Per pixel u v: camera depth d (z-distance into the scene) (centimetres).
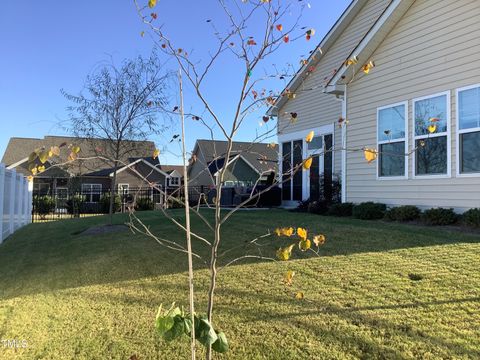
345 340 379
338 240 741
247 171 2664
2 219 1170
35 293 579
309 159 304
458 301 441
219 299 498
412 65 993
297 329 406
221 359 365
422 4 970
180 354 383
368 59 1108
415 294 466
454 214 852
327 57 1470
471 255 588
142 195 2508
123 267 690
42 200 2567
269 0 363
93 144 1255
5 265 811
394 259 597
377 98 1088
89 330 439
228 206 1645
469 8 866
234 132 326
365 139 1127
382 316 418
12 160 3616
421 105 968
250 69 344
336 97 1221
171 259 709
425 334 378
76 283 618
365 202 1088
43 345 409
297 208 1417
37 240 1145
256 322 428
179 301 502
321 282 525
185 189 297
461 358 337
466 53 872
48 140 3812
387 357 346
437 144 930
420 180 963
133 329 438
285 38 365
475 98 852
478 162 844
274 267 601
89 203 2847
